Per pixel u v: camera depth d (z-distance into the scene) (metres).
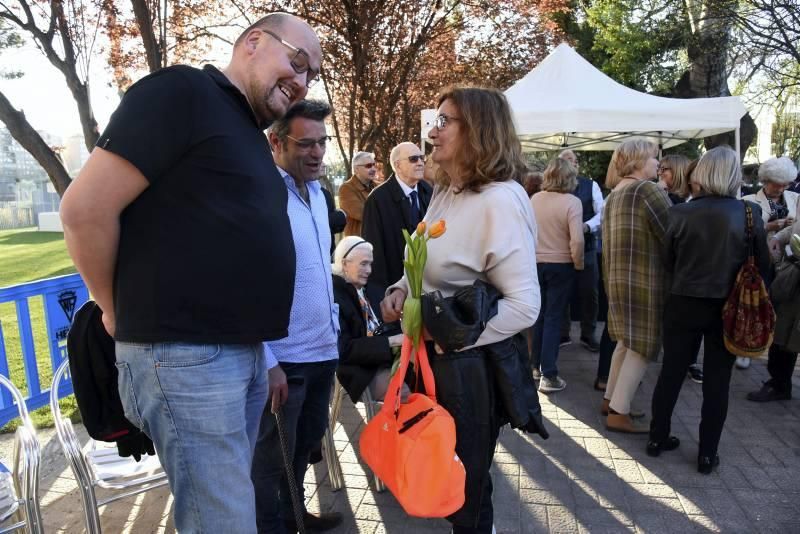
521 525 2.58
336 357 2.30
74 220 1.17
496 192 1.65
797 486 2.88
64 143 9.83
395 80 8.18
